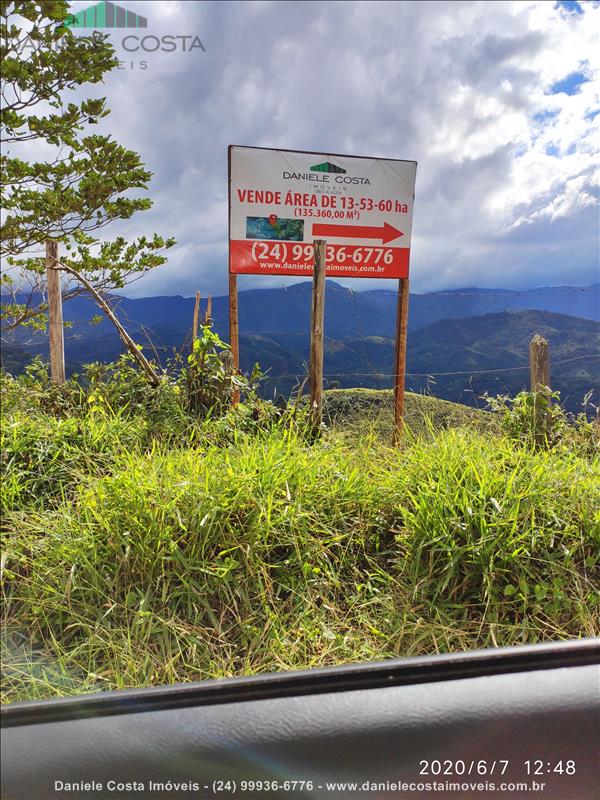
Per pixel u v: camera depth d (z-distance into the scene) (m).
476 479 3.55
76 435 4.09
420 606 3.11
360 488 3.67
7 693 2.41
